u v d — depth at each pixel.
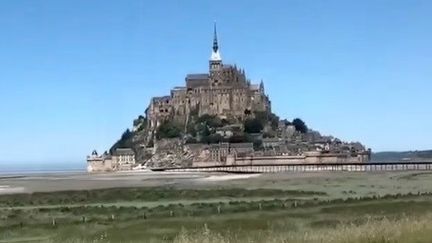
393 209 60.03
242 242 29.75
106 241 40.88
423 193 96.31
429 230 28.20
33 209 84.44
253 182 176.25
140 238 42.59
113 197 113.25
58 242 40.06
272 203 81.25
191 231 44.34
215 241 28.39
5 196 123.62
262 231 41.78
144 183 192.12
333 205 70.00
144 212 72.94
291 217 57.12
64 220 65.44
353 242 25.78
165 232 46.59
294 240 27.59
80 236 45.25
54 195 123.19
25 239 46.66
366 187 134.00
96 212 76.00
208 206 79.81
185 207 79.56
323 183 159.25
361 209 61.88
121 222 58.34
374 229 28.72
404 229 28.69
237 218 57.56
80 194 123.56
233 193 115.00
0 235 50.81
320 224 48.41
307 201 84.31
